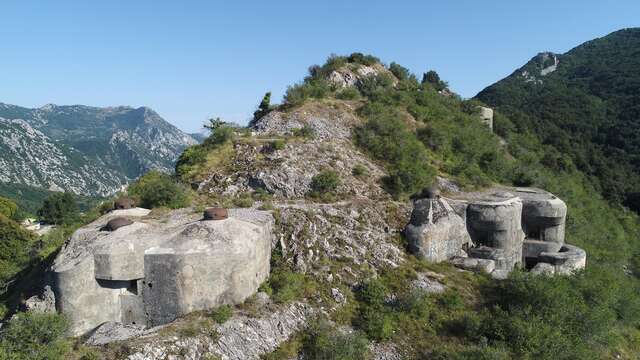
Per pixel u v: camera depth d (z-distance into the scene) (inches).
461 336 765.9
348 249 927.7
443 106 1968.5
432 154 1482.5
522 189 1348.4
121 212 910.4
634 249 1793.8
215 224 773.9
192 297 712.4
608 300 917.8
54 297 701.3
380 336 746.8
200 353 637.9
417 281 876.0
